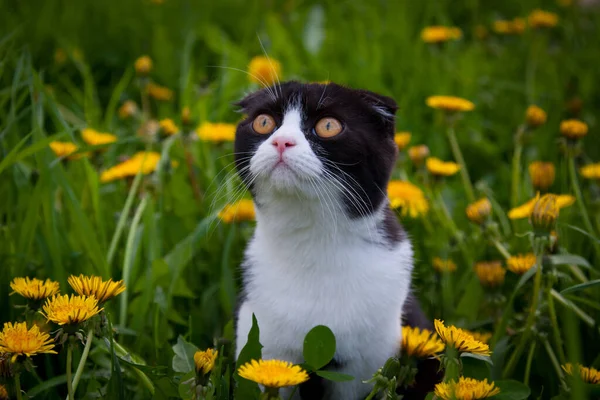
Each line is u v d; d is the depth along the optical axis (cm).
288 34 129
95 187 83
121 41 136
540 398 71
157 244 81
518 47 138
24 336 61
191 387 63
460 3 161
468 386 63
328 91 73
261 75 100
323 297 70
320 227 71
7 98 88
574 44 140
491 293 78
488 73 129
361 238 71
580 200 84
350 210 71
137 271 81
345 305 70
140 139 91
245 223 88
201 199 92
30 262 80
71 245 82
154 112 117
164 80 123
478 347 63
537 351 75
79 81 123
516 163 92
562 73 127
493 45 140
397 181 90
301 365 65
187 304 84
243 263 75
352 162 71
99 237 83
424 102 118
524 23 141
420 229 93
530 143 108
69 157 86
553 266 72
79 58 121
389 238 73
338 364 71
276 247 72
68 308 62
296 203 70
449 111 96
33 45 125
